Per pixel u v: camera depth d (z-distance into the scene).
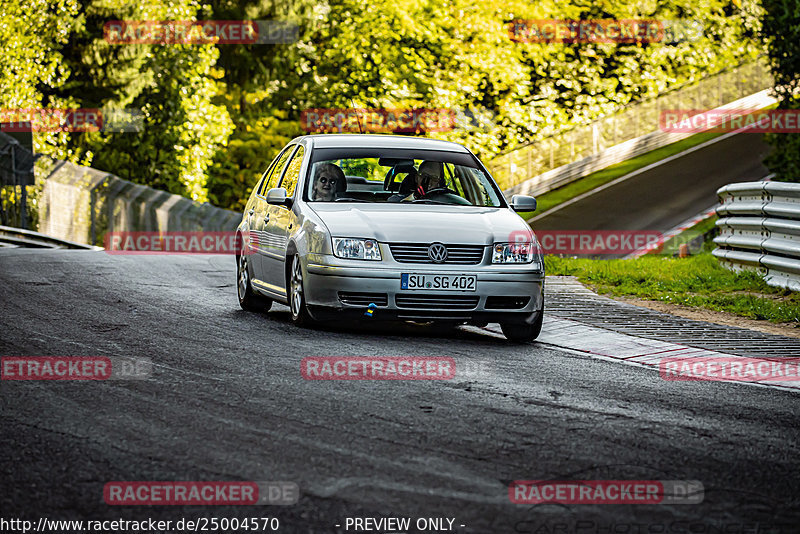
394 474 18.64
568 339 36.47
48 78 113.81
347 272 34.53
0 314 36.22
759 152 166.12
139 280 48.34
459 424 22.56
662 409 24.97
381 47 167.50
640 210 138.25
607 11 197.25
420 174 39.50
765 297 49.09
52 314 36.84
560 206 145.88
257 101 163.75
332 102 161.50
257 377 27.17
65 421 21.97
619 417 23.81
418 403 24.56
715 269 58.69
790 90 77.50
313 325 36.81
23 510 16.55
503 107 179.38
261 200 43.00
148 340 32.44
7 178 88.44
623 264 64.31
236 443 20.55
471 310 34.97
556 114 184.88
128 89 129.12
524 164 166.50
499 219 37.19
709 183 150.00
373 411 23.58
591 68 191.38
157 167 136.38
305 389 25.81
